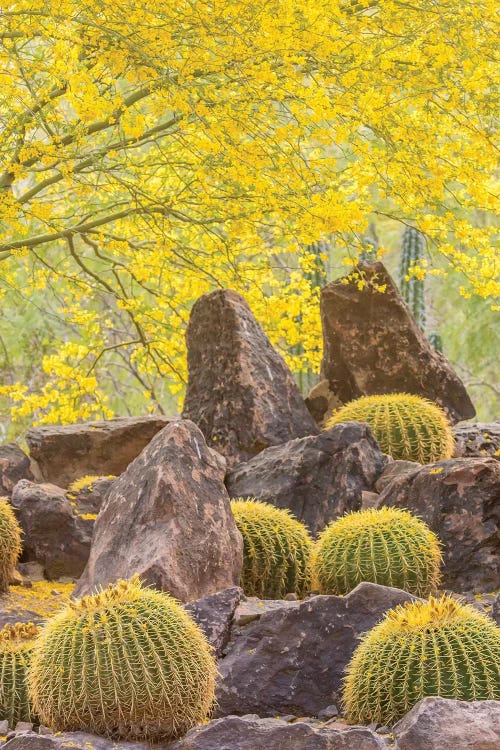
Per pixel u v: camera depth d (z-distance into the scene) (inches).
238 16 272.8
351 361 407.5
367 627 203.9
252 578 261.1
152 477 250.4
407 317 404.5
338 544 248.2
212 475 258.4
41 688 171.0
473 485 275.3
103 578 241.4
